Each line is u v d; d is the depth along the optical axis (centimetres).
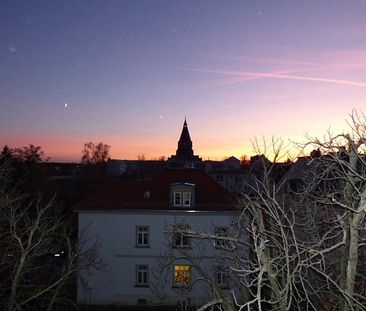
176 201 3042
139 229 3070
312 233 1280
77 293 3033
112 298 3034
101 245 3064
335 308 1052
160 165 13762
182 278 2331
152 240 3042
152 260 3030
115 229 3069
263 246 942
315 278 1238
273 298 1120
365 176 1000
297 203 1488
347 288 937
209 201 3056
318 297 1154
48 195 5678
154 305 2995
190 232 1435
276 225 1280
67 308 2911
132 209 3034
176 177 3306
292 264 1258
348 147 1045
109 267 3055
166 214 3033
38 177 5872
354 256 937
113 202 3103
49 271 2553
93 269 3048
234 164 12625
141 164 13650
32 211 3784
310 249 974
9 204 2067
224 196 3100
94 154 10656
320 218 1354
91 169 10581
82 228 3069
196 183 3231
